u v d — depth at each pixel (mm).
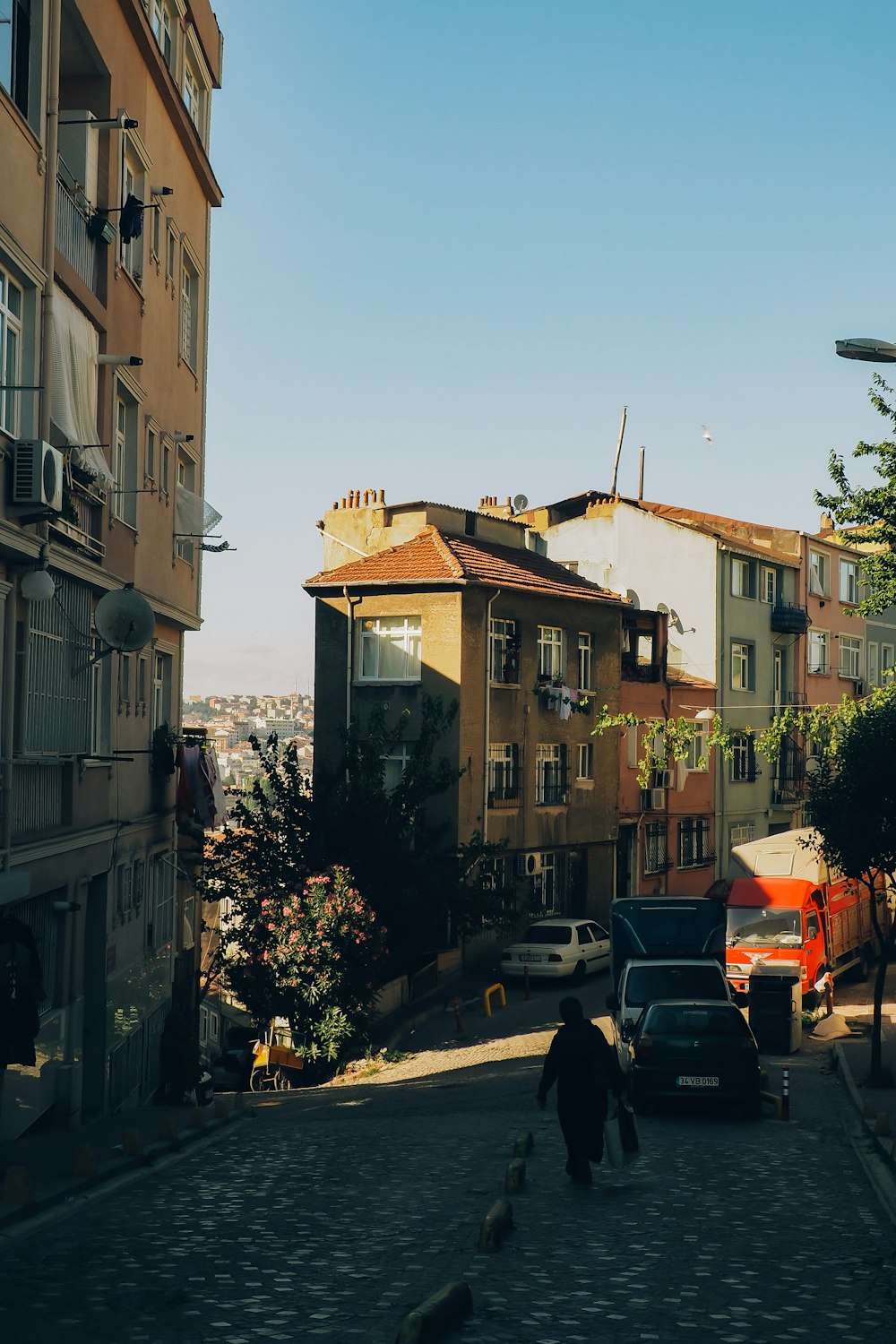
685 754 43531
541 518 59281
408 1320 7645
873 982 41875
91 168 20844
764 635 59281
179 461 29375
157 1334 7945
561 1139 18031
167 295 26734
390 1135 18812
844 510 31188
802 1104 22375
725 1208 13000
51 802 18891
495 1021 35312
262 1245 10789
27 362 16891
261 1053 34594
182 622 28422
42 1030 19094
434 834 38125
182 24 27484
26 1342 7707
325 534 51156
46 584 16531
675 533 56062
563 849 47781
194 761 28359
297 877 34750
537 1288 9453
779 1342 8266
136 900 24750
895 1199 13727
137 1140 15984
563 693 47094
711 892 46531
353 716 44844
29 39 16891
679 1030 20625
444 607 43781
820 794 25234
